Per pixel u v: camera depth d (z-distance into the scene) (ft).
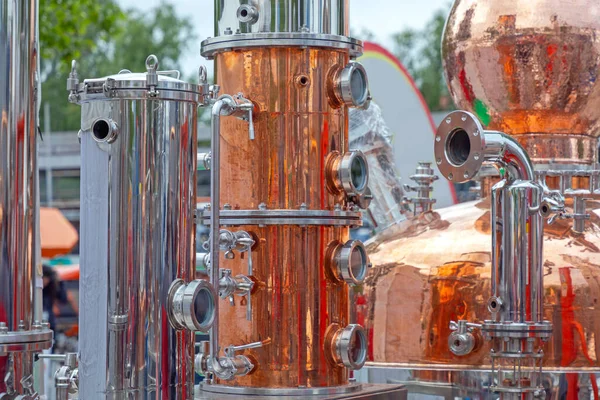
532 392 18.89
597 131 24.40
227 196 18.72
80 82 16.97
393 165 26.81
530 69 23.20
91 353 16.60
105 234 16.53
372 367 22.71
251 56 18.48
